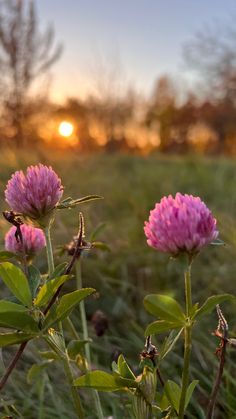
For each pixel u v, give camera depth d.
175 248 0.27
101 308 0.62
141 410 0.29
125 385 0.29
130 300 0.64
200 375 0.46
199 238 0.26
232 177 1.57
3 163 1.39
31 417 0.43
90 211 0.94
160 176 1.58
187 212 0.27
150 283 0.68
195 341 0.52
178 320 0.27
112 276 0.70
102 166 1.95
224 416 0.42
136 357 0.52
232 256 0.73
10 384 0.47
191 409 0.44
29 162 1.48
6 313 0.28
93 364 0.47
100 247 0.38
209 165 1.99
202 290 0.66
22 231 0.34
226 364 0.48
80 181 1.27
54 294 0.31
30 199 0.31
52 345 0.30
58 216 0.81
